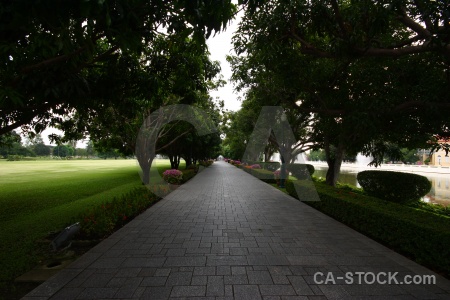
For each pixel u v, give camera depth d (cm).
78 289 261
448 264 292
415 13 370
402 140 604
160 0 263
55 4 197
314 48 444
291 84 572
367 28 381
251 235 446
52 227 512
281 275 293
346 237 436
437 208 634
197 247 385
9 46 224
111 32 255
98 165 3838
